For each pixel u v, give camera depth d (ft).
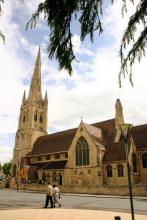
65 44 20.17
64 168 199.82
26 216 57.47
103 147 194.29
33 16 19.63
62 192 169.89
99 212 65.10
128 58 20.35
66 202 98.68
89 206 82.84
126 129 42.01
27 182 228.02
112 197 124.57
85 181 184.55
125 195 135.33
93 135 199.82
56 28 19.67
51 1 19.26
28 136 284.82
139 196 127.95
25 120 304.09
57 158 232.53
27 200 107.65
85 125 203.00
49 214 61.31
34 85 321.93
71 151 202.90
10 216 57.36
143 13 19.74
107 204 88.69
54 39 19.99
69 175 195.21
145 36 20.04
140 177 175.73
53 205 84.74
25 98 323.78
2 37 21.07
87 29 20.03
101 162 183.52
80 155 195.42
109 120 237.25
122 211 67.67
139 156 181.98
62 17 19.61
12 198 118.83
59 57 20.25
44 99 324.60
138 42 20.06
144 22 19.99
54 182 205.05
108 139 211.82
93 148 186.70
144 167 176.45
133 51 20.18
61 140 250.57
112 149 188.96
